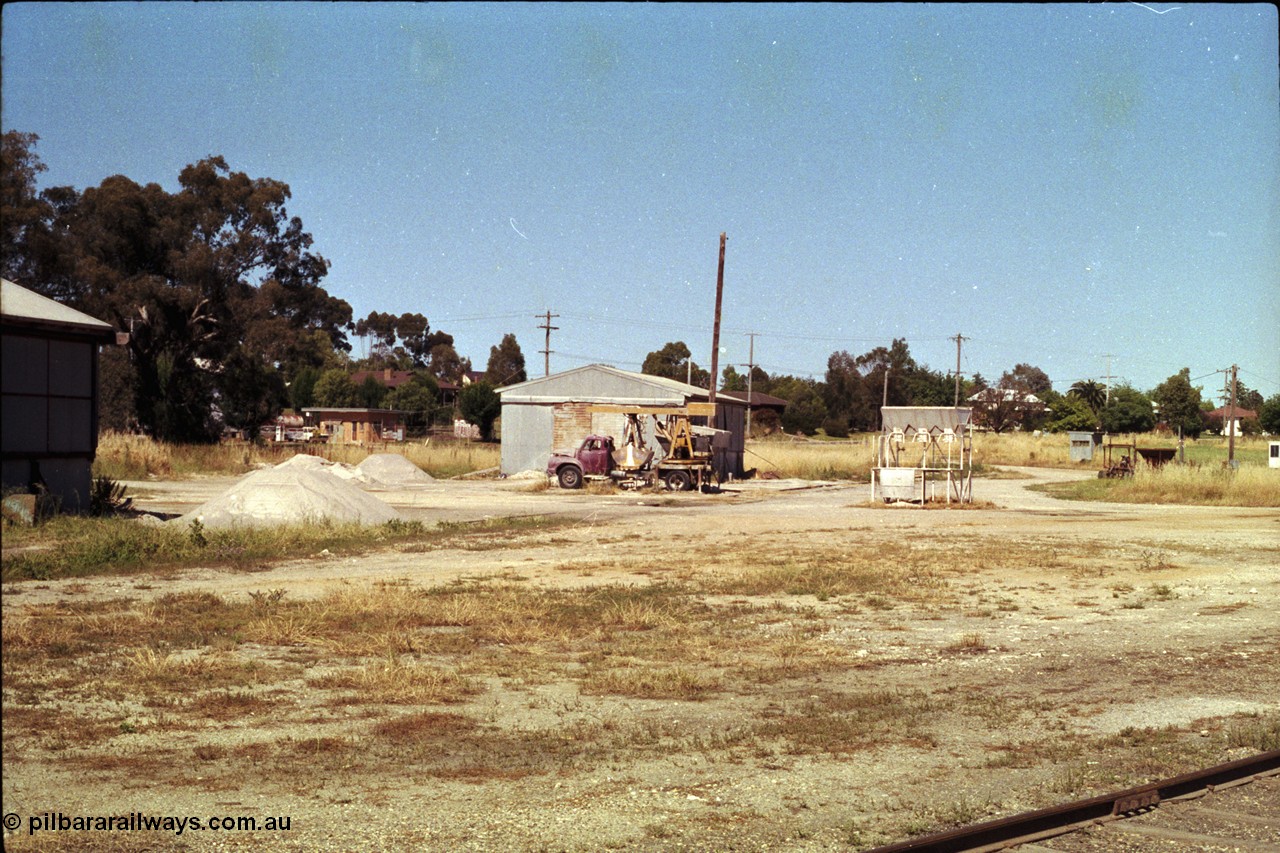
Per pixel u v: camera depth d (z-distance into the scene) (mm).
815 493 38875
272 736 7531
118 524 20625
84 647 10383
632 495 36688
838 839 5715
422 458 53000
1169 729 8055
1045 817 5879
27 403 22672
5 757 6961
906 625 12586
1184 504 34438
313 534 20438
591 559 18266
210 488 37625
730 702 8789
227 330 68938
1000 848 5598
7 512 20578
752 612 13281
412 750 7234
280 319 68125
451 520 25484
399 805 6145
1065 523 26266
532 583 15320
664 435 39625
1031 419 112250
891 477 33719
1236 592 15375
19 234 60844
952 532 23672
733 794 6441
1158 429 105688
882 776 6852
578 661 10328
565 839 5645
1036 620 13023
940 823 5984
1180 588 15719
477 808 6113
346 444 61969
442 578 15703
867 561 18328
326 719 8000
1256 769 7023
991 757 7289
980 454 73938
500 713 8297
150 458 44438
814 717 8281
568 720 8117
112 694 8633
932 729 8008
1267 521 27000
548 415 45281
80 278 62969
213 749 7160
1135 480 37906
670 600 13938
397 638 11039
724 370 127438
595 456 39000
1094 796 6395
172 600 13141
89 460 24297
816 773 6887
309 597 13719
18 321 22141
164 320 66062
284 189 71000
